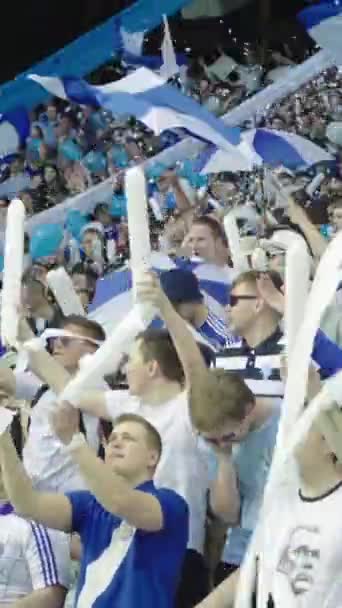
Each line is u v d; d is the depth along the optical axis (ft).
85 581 15.85
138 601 15.38
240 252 19.54
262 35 52.42
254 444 16.62
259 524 13.29
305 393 12.73
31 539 17.58
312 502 13.33
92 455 15.31
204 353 17.62
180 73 49.47
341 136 36.68
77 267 30.04
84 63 24.71
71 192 43.75
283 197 20.72
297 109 37.58
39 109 45.52
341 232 12.29
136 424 15.89
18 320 16.53
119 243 32.40
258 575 13.48
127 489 15.25
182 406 16.92
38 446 18.90
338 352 14.75
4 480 15.81
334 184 26.81
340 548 13.08
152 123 16.55
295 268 12.87
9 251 16.35
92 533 15.94
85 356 16.15
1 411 15.71
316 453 13.26
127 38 24.64
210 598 14.74
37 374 16.62
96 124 44.78
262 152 20.38
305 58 51.08
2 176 44.70
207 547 16.85
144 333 17.33
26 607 17.33
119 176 33.94
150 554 15.49
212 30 54.03
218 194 29.48
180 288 19.11
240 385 16.06
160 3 24.50
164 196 31.12
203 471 16.78
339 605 13.07
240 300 17.39
